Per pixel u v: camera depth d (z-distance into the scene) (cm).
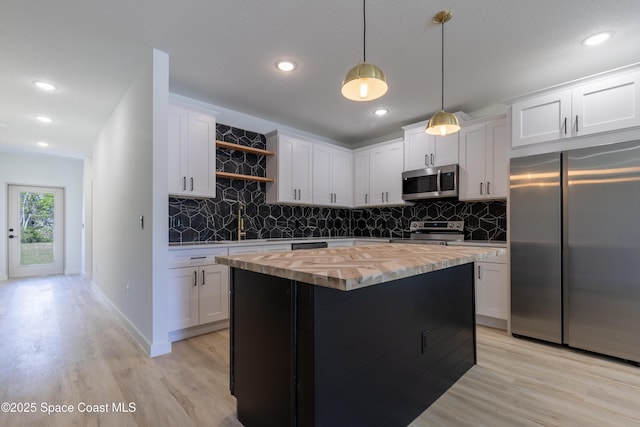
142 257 260
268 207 414
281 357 137
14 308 374
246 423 159
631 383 200
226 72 277
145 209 252
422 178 382
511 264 285
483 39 226
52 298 424
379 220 481
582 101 252
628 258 228
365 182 462
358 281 103
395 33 220
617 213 232
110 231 370
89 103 338
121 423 159
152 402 178
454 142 358
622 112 234
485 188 330
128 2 187
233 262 150
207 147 317
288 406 133
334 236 495
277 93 322
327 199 442
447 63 261
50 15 197
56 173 610
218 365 225
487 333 294
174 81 294
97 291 451
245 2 188
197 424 160
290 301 132
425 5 191
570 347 257
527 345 265
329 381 128
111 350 250
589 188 244
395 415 159
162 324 244
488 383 204
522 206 279
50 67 263
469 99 336
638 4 187
